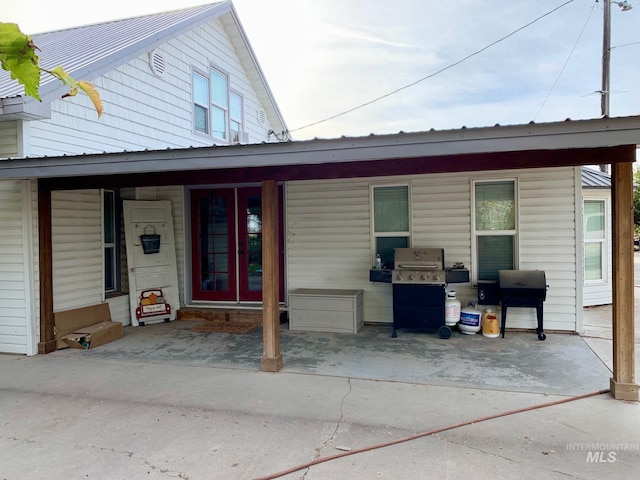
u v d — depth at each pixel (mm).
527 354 4805
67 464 2693
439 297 5453
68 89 5293
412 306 5527
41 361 4859
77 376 4336
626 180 3426
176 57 7785
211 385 4016
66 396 3811
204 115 8719
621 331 3504
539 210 5715
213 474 2557
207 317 6875
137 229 6738
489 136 3016
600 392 3674
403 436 2969
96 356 5020
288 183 6699
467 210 5973
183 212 7238
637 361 4402
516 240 5812
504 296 5465
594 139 2836
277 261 4434
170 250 7086
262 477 2514
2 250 5227
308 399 3639
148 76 7055
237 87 10062
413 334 5793
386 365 4504
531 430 3020
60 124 5367
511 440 2887
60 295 5527
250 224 7273
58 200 5512
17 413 3469
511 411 3330
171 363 4715
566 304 5680
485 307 5938
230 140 9633
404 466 2598
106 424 3244
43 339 5156
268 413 3381
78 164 4066
